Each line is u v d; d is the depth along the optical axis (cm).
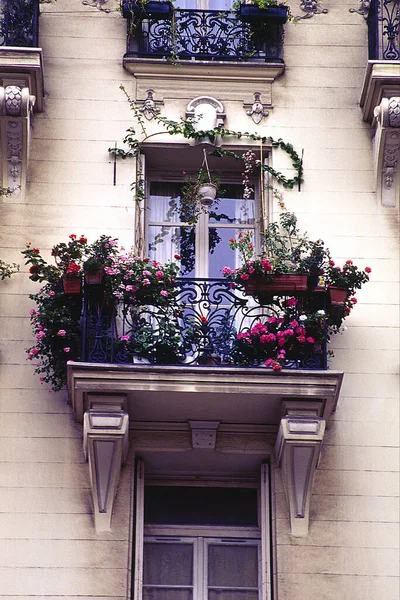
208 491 1399
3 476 1334
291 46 1559
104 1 1572
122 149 1492
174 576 1351
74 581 1295
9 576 1293
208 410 1344
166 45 1541
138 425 1363
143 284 1348
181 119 1507
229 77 1532
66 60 1535
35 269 1371
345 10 1583
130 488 1337
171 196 1527
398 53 1498
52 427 1360
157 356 1334
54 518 1320
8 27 1492
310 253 1409
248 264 1352
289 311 1355
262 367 1315
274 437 1369
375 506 1339
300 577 1305
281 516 1330
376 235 1466
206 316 1430
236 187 1531
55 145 1491
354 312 1427
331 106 1530
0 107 1436
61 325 1350
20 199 1460
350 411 1380
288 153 1502
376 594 1301
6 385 1376
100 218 1462
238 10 1554
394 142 1468
